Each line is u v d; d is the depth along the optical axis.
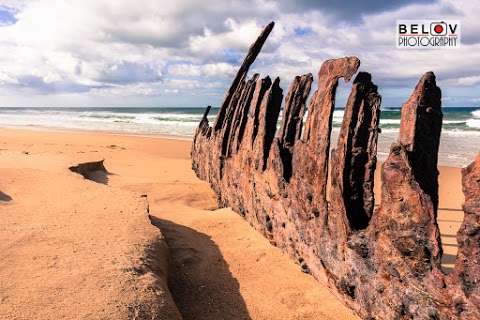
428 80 3.83
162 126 36.94
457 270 3.26
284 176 6.11
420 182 3.93
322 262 4.95
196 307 4.72
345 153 4.48
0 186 7.46
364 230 4.29
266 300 4.88
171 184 10.34
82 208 6.46
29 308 3.54
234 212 8.02
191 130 32.00
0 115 65.31
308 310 4.63
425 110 3.89
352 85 4.54
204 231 7.05
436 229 3.53
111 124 39.97
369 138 4.53
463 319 3.18
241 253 6.13
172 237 6.56
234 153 8.02
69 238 5.15
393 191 3.83
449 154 17.47
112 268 4.32
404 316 3.72
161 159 14.95
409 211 3.69
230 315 4.59
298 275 5.40
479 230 3.08
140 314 3.64
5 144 18.09
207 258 5.94
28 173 8.62
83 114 69.44
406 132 3.91
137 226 5.73
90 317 3.46
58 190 7.49
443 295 3.35
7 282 3.97
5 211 6.14
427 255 3.58
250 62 9.50
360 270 4.27
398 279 3.77
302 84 6.18
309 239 5.22
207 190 9.99
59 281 4.02
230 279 5.38
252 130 7.11
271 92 6.62
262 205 6.58
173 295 4.93
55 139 22.50
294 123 6.26
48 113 76.81
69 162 10.20
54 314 3.47
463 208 3.22
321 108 4.92
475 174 3.14
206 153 10.70
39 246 4.86
